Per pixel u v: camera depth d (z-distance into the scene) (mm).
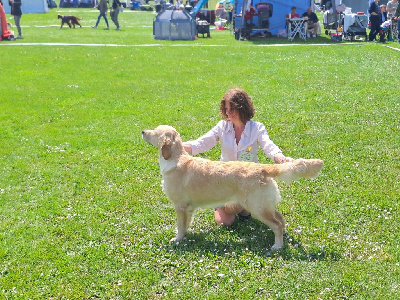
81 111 10570
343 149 7742
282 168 4508
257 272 4438
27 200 6191
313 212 5625
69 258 4789
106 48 20781
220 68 15781
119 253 4879
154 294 4199
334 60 16641
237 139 5273
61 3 56281
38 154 7875
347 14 23234
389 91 11609
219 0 41750
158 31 24625
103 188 6535
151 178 6859
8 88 12883
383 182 6410
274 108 10398
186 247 4934
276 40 23484
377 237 5008
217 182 4691
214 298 4078
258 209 4641
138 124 9508
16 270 4598
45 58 17984
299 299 4035
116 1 30141
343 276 4293
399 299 3965
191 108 10703
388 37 22688
